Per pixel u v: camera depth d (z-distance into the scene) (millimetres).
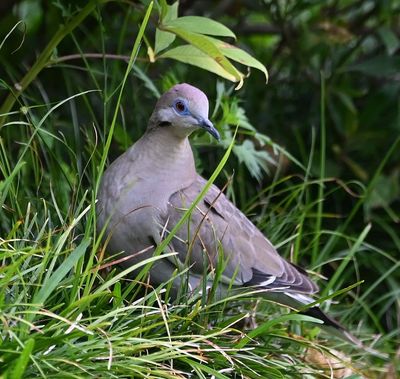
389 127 13609
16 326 7402
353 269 12102
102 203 9328
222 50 8586
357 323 11844
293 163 13320
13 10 12719
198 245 9484
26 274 8164
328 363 9375
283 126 13703
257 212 12508
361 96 14156
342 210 13484
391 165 13531
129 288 8258
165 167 9367
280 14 13422
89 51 12828
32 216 9469
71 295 7844
